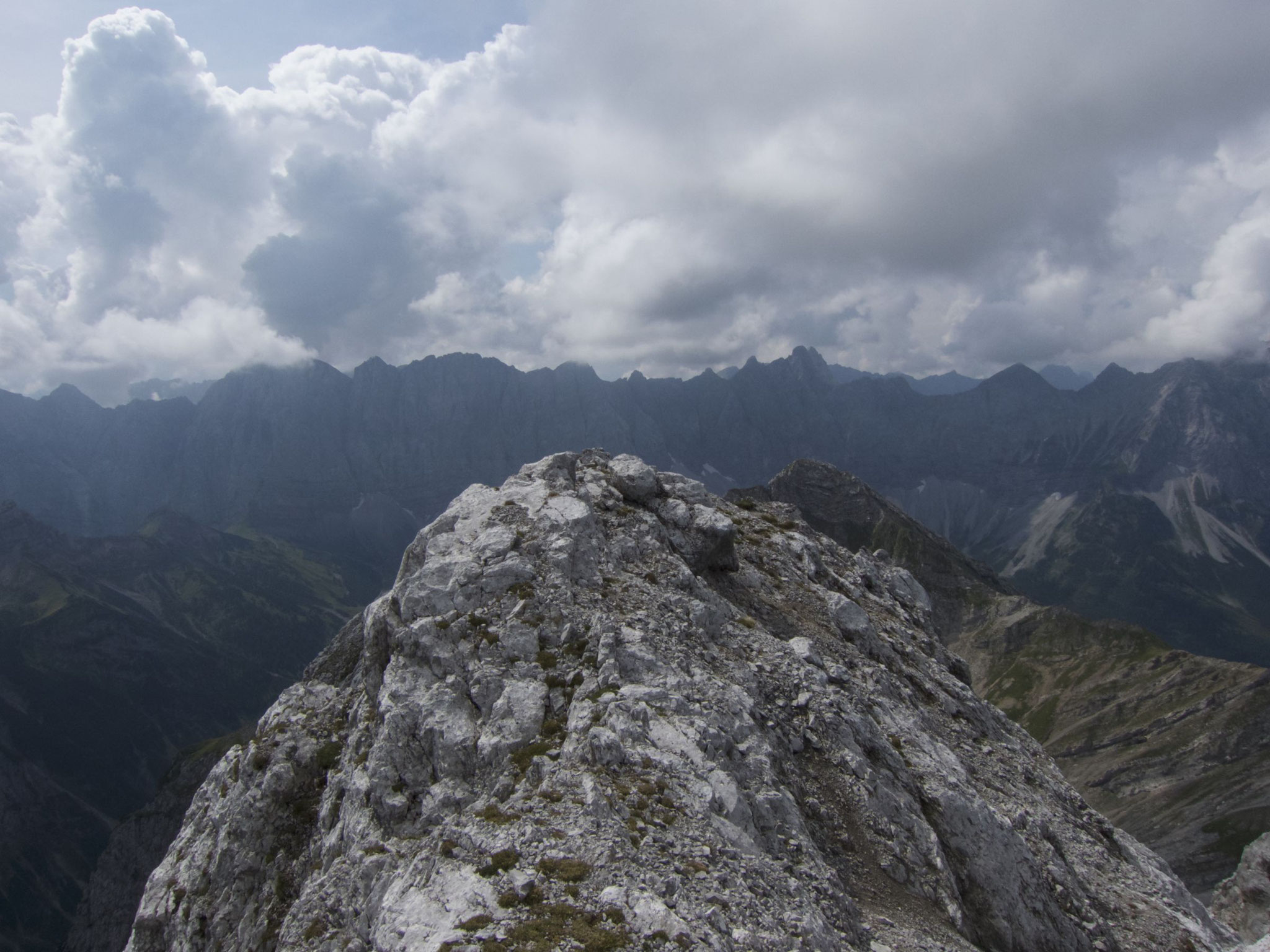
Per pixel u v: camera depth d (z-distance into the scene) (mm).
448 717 38500
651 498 65000
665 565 52750
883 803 37969
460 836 27375
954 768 44562
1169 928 43250
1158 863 52344
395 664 43156
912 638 72125
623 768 31188
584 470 66562
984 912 36688
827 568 77250
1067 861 46000
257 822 45156
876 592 82500
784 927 24234
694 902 23750
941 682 63219
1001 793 50094
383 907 25250
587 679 38250
